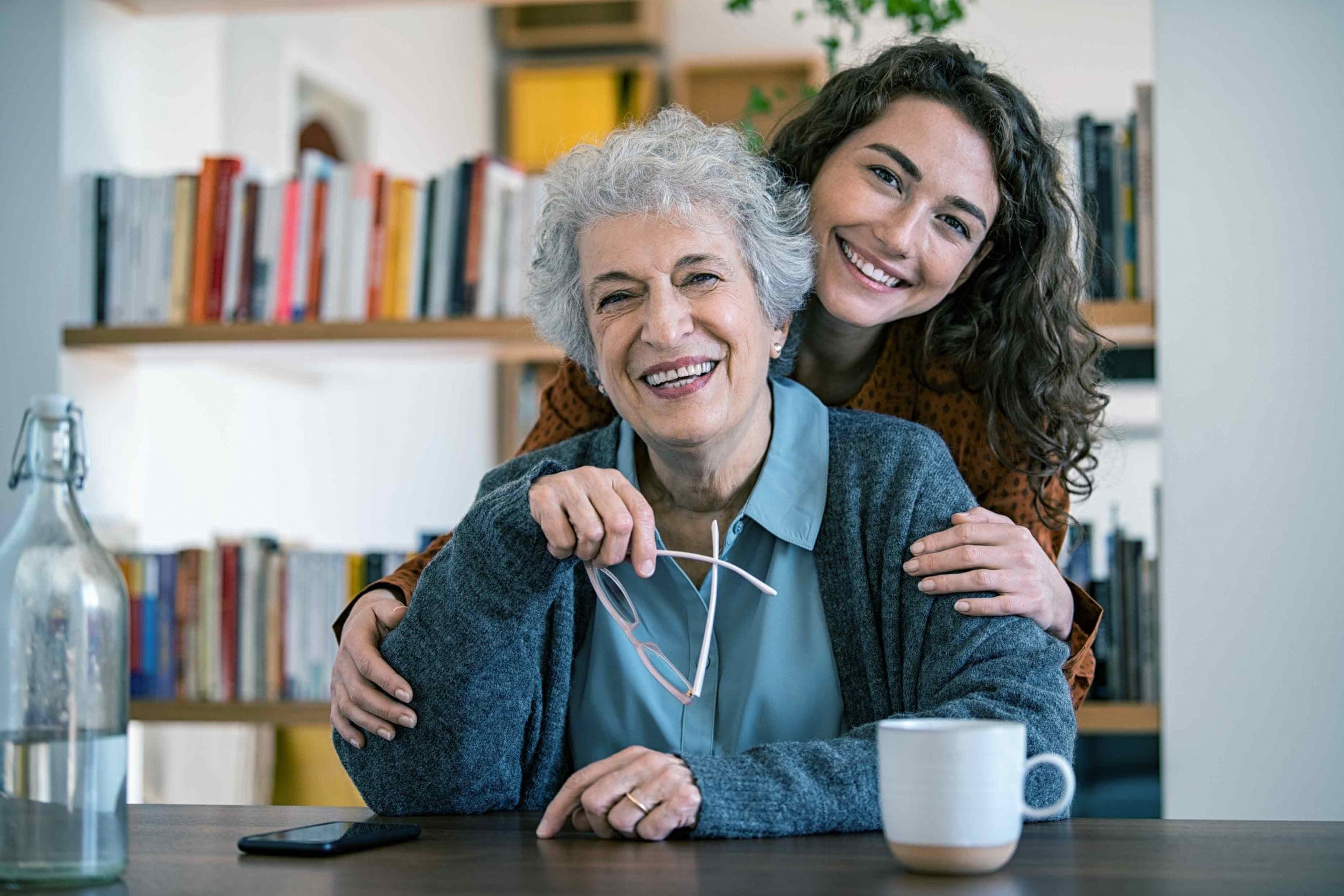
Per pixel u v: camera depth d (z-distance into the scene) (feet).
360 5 9.27
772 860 3.14
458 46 18.80
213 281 8.95
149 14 9.41
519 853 3.27
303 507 13.85
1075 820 3.78
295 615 8.98
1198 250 7.52
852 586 4.52
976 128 5.24
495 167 8.80
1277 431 7.41
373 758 4.23
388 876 2.97
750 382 4.39
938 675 4.14
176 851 3.32
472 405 18.24
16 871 2.82
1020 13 18.25
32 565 2.91
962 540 4.30
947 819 2.90
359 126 15.74
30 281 8.89
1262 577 7.39
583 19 19.94
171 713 8.95
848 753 3.61
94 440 9.13
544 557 3.95
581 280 4.48
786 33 19.86
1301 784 7.32
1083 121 7.91
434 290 8.80
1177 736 7.45
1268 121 7.48
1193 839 3.43
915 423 5.14
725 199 4.33
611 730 4.60
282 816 3.95
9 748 2.85
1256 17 7.51
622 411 4.44
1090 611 4.81
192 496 11.69
